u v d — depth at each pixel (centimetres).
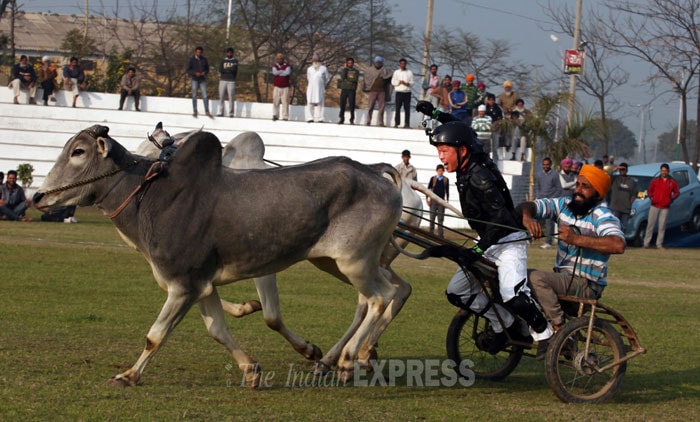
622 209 2525
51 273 1446
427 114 872
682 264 2117
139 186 771
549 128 2806
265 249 780
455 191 2930
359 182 805
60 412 672
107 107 3095
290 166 809
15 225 2205
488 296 854
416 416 724
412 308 1296
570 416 750
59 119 2995
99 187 779
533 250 2219
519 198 2906
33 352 884
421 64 4434
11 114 2972
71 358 868
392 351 1001
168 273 766
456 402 790
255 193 778
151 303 1222
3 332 977
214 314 803
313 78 3042
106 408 689
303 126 3014
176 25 4703
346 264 806
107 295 1271
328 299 1334
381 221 809
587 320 808
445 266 1858
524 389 864
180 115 3012
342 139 3006
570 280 829
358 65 4859
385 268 967
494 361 946
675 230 2877
